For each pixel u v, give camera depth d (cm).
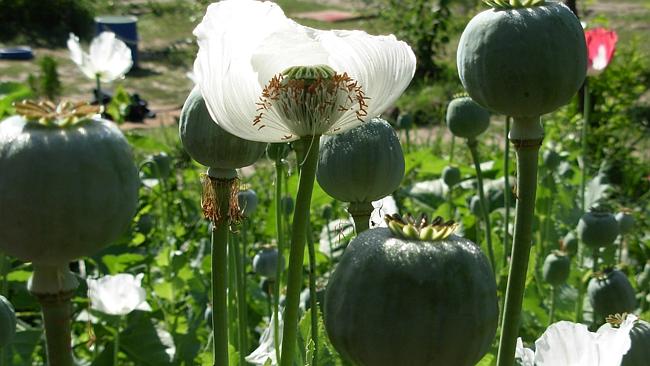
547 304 431
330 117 162
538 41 176
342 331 138
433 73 1619
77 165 123
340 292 138
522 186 183
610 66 873
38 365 425
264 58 158
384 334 134
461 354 135
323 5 2722
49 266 130
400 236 140
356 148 223
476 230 493
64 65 1975
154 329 423
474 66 182
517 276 183
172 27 2445
